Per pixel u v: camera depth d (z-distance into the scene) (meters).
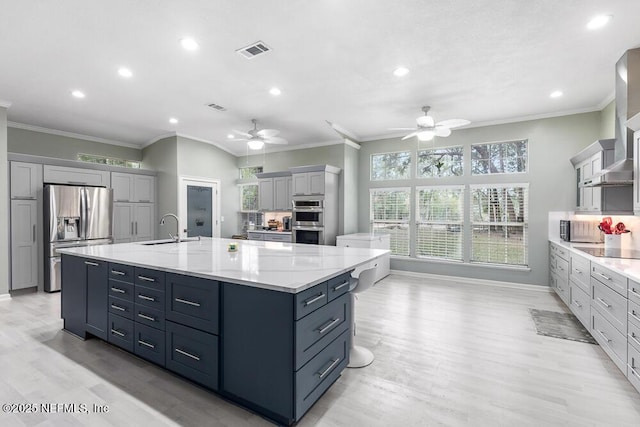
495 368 2.45
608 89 3.83
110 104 4.39
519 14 2.38
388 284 5.14
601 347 2.79
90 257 2.78
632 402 2.02
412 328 3.26
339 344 2.20
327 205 5.75
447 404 1.99
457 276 5.40
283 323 1.73
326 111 4.66
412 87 3.78
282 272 2.03
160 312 2.27
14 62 3.16
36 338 2.96
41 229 4.77
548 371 2.40
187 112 4.74
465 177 5.34
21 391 2.10
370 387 2.18
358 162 6.43
